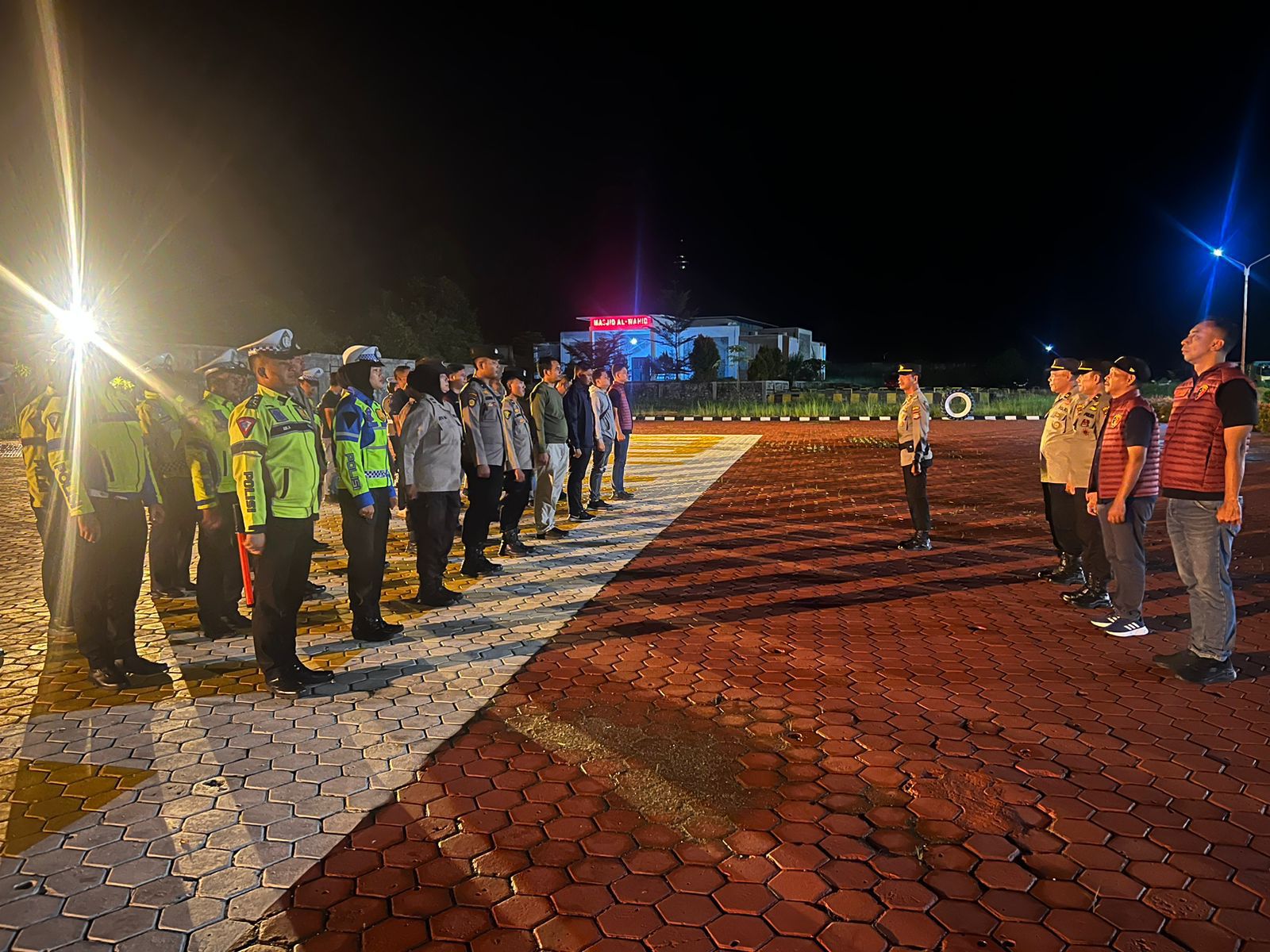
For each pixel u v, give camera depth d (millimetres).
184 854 2992
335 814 3260
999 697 4391
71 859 2961
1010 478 13812
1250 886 2750
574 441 9609
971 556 7848
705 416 35094
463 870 2887
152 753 3805
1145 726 4004
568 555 8016
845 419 33844
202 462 5422
